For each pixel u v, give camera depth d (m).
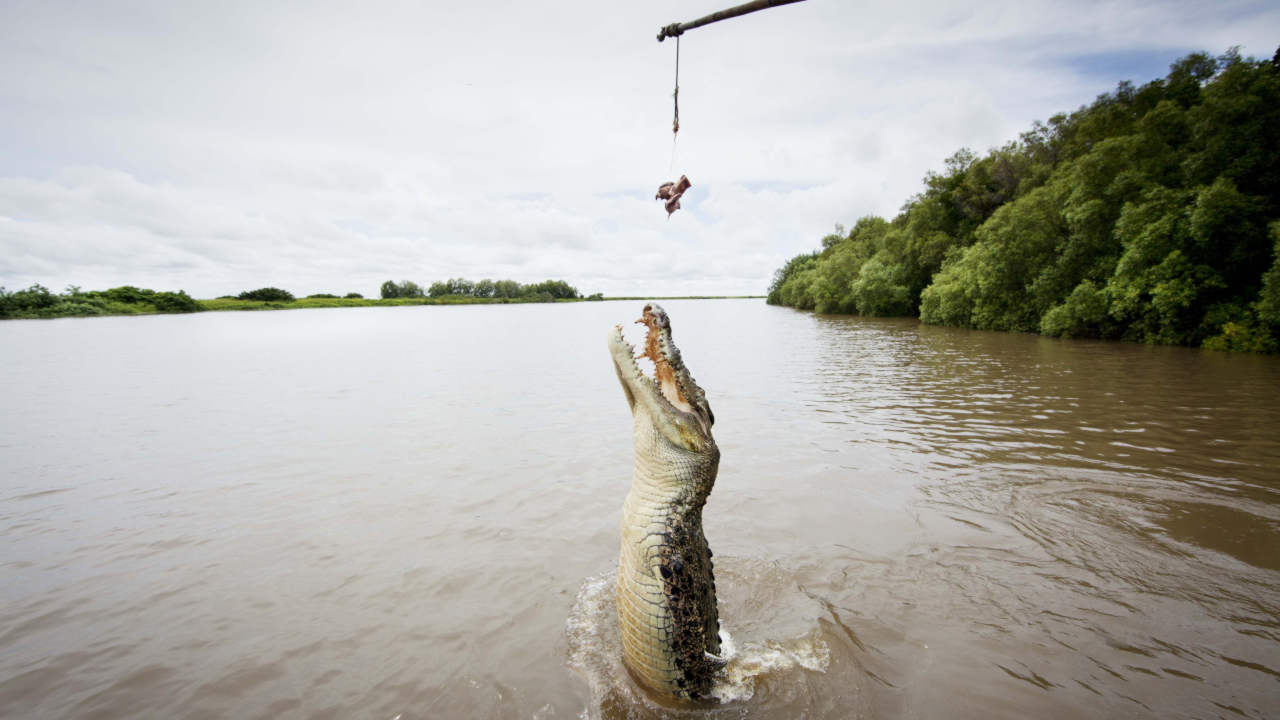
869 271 62.16
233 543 7.56
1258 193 26.91
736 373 22.25
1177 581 6.21
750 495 8.88
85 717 4.48
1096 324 32.69
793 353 29.28
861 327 49.00
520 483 9.66
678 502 4.55
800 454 11.01
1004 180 50.91
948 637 5.29
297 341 39.38
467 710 4.46
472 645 5.29
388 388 19.50
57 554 7.32
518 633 5.46
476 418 14.62
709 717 4.35
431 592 6.25
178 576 6.72
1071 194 34.72
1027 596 5.96
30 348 34.59
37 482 10.03
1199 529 7.45
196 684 4.86
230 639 5.49
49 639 5.54
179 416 15.19
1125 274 30.28
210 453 11.70
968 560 6.74
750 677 4.79
